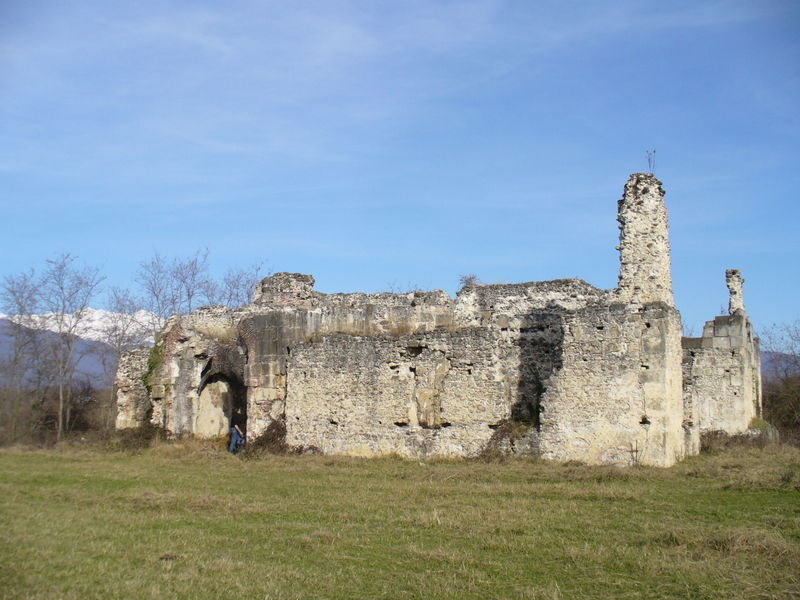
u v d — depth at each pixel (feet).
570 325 75.46
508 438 78.84
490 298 95.86
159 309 170.71
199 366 109.81
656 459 70.33
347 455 88.53
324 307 106.42
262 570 38.27
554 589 34.42
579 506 51.93
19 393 135.23
